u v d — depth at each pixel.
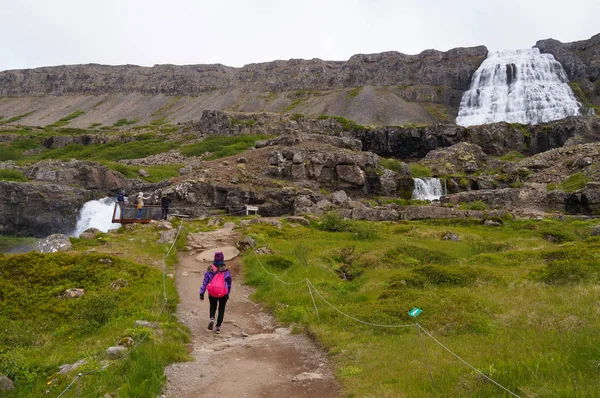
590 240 26.25
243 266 21.92
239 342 11.77
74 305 14.09
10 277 16.31
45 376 9.05
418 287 16.78
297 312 14.09
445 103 168.00
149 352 9.54
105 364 8.85
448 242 30.53
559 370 6.80
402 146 104.38
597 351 7.22
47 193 54.84
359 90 187.88
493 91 147.12
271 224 34.31
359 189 58.81
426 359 8.27
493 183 64.69
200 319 13.95
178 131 129.25
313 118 116.38
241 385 8.73
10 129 141.12
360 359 9.52
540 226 37.94
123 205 31.66
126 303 13.89
